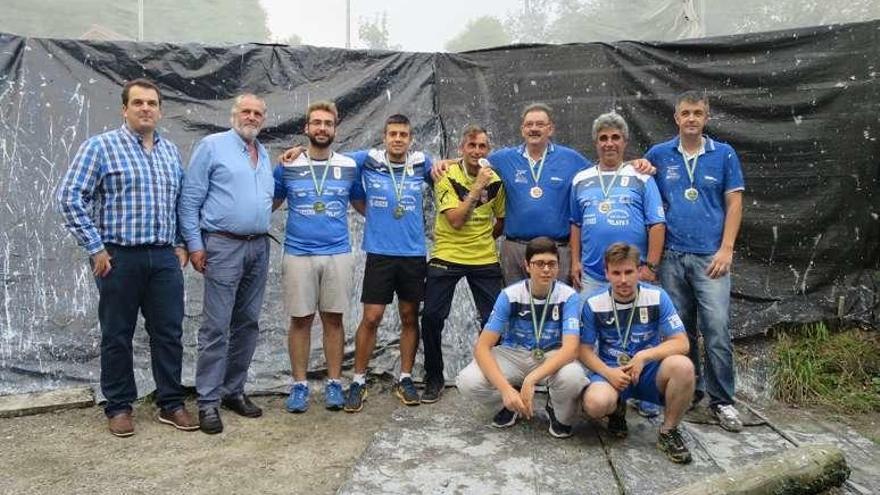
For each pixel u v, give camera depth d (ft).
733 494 8.61
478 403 13.08
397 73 15.55
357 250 15.52
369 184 12.84
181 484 9.64
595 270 12.03
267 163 12.27
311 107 12.48
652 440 11.28
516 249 12.85
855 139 14.71
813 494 9.28
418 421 12.09
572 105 15.35
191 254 11.68
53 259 14.15
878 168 14.71
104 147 10.84
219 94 15.05
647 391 11.07
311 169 12.48
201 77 14.96
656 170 12.58
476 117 15.52
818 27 14.74
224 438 11.44
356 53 15.48
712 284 12.07
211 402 11.77
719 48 14.99
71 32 26.03
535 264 11.12
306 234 12.40
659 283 12.57
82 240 10.61
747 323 15.05
